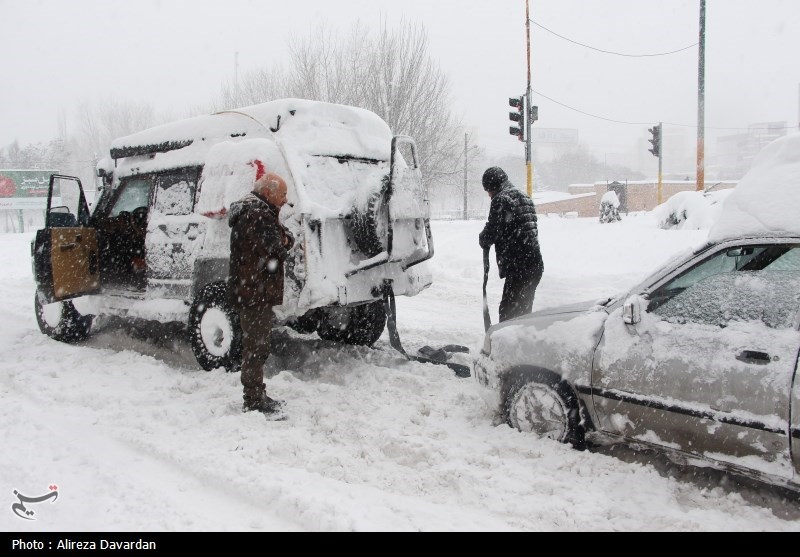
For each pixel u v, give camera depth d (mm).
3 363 6266
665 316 3852
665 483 3633
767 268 3744
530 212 5824
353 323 6852
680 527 3191
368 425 4527
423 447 4070
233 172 5504
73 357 6348
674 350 3670
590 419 4035
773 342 3365
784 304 3467
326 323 6785
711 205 17625
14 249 18016
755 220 3641
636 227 18500
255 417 4586
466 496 3547
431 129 28438
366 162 6246
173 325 7770
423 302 9914
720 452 3457
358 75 28078
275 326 5879
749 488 3639
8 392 5434
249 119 5918
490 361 4531
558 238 16422
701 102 22984
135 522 3244
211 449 4098
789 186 3625
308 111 5805
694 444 3553
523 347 4324
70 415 4793
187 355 6746
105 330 7977
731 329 3559
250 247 4641
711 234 3840
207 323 5930
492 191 6020
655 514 3285
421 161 28094
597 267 12305
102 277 7156
